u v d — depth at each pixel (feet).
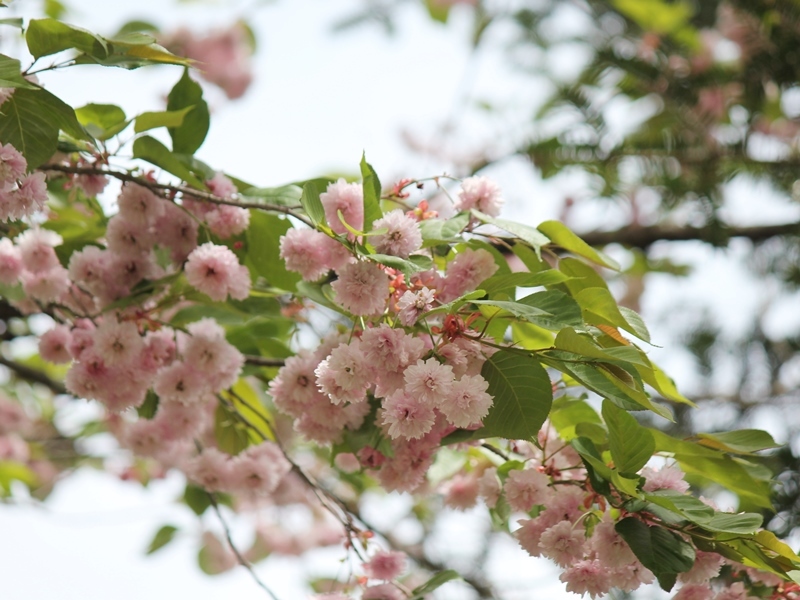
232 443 9.96
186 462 9.80
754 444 9.02
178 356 9.42
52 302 9.65
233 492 9.78
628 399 8.59
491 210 9.11
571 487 8.89
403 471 9.09
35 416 14.60
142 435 9.84
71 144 9.31
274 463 9.73
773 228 11.73
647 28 11.70
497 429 8.68
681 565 8.60
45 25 8.82
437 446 9.02
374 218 8.76
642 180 11.75
